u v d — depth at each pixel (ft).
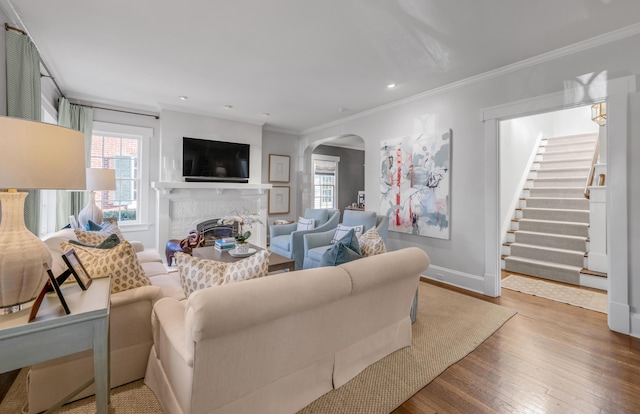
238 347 4.31
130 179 15.76
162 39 8.79
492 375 6.39
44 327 3.76
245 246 11.14
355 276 5.43
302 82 12.01
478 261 11.46
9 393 5.71
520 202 17.12
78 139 4.44
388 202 14.80
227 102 14.71
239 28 8.17
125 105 15.12
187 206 16.40
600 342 7.75
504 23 7.80
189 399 4.09
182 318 5.07
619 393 5.80
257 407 4.75
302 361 5.25
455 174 12.12
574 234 13.97
